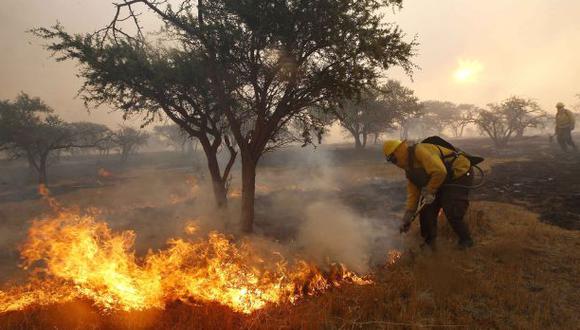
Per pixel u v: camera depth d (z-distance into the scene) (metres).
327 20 5.39
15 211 13.05
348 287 3.75
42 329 2.95
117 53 6.38
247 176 6.00
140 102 6.97
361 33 5.31
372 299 3.45
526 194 8.57
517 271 4.02
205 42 5.78
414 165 4.53
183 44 6.38
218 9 5.67
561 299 3.39
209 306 3.34
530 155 17.55
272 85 5.96
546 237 5.22
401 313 3.14
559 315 3.10
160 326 2.97
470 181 4.61
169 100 6.79
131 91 6.74
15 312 3.26
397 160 4.65
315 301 3.54
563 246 4.84
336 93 5.93
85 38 6.25
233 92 6.25
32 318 3.16
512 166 13.98
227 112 6.07
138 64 6.29
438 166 4.25
